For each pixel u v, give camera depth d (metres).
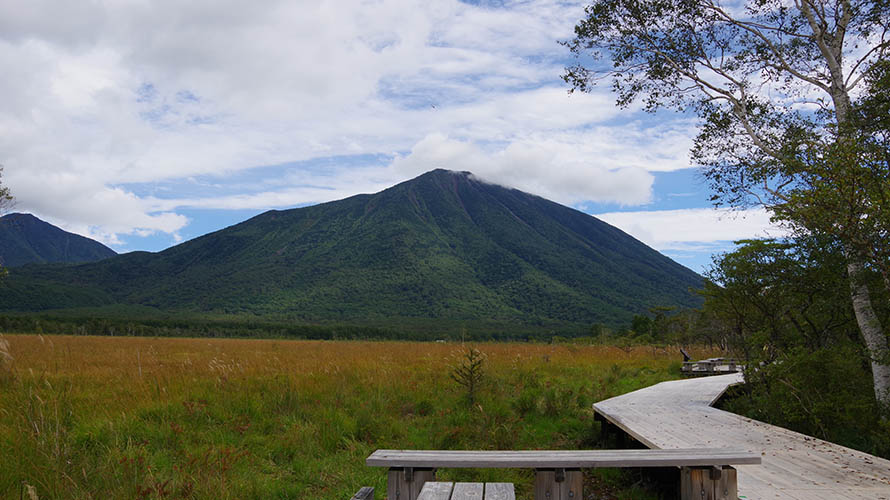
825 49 10.34
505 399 10.71
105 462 5.54
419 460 3.97
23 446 5.19
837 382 8.55
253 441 7.21
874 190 7.10
